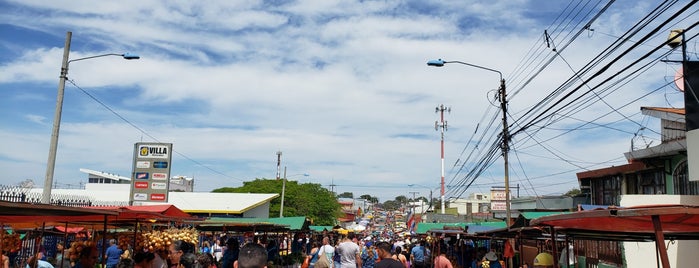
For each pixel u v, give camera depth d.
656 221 4.68
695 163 10.28
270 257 21.08
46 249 17.69
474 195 79.94
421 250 19.09
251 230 22.11
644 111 16.83
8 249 9.09
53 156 15.70
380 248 9.33
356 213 130.88
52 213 6.85
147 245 10.36
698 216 5.15
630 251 12.59
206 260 9.86
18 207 5.52
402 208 144.75
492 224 25.45
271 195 39.88
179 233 10.50
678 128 15.38
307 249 34.44
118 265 8.17
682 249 11.78
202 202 37.12
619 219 5.59
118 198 38.03
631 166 17.80
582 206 13.38
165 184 27.22
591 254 15.11
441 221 46.88
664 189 16.38
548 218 5.68
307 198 57.47
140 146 27.61
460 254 22.19
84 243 9.55
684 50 10.69
